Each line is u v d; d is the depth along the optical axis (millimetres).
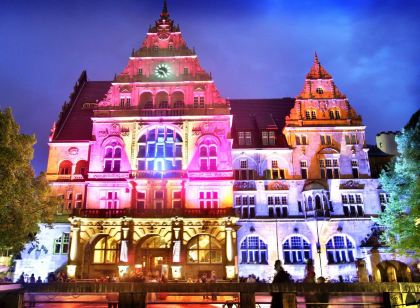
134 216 41125
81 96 57375
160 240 43812
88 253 41906
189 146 45938
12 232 31578
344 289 11984
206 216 41219
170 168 45438
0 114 31500
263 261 44844
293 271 44094
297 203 47125
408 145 36875
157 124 46688
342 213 46531
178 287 11641
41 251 45156
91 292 11617
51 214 38344
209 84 48438
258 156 49219
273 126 52062
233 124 53031
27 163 35469
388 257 42812
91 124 52375
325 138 49688
